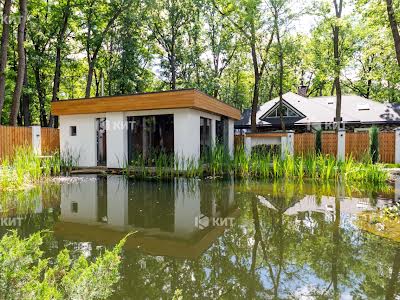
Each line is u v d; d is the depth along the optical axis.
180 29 22.69
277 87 28.64
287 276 2.70
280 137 14.18
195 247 3.43
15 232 1.97
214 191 7.35
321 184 8.44
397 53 12.55
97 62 20.75
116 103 11.00
